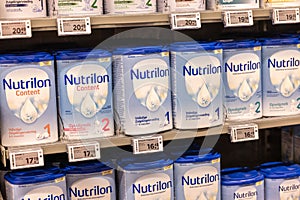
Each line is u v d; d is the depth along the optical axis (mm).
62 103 1810
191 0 1949
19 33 1709
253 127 2021
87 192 1896
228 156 2570
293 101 2109
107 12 1889
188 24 1900
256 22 2508
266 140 2617
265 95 2100
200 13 1930
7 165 1979
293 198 2164
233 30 2467
